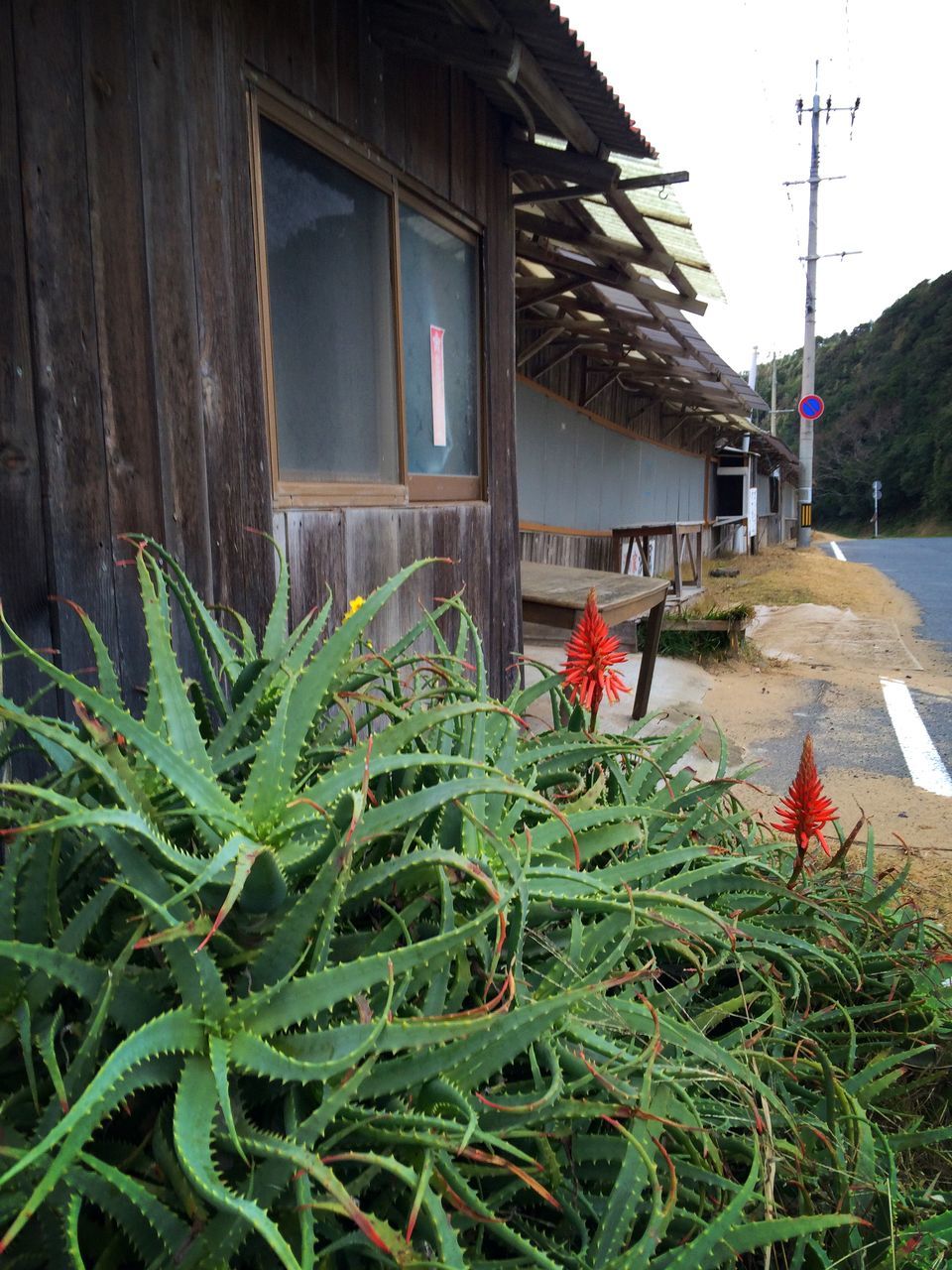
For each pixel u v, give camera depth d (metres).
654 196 5.25
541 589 6.00
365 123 3.59
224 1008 1.00
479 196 4.70
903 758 5.59
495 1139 1.04
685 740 2.41
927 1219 1.50
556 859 1.55
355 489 3.65
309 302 3.39
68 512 2.19
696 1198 1.28
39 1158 0.88
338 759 1.48
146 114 2.40
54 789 1.27
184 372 2.57
